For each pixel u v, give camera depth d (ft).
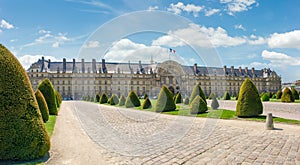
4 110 21.06
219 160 22.20
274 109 76.28
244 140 30.96
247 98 54.60
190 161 22.02
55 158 22.99
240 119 52.75
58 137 33.50
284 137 32.63
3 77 21.40
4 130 20.97
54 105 64.23
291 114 62.54
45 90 63.16
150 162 21.91
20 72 22.76
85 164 21.36
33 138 21.97
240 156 23.41
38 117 23.03
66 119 56.18
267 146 27.40
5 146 21.04
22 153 21.56
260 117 53.47
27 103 22.26
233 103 109.70
